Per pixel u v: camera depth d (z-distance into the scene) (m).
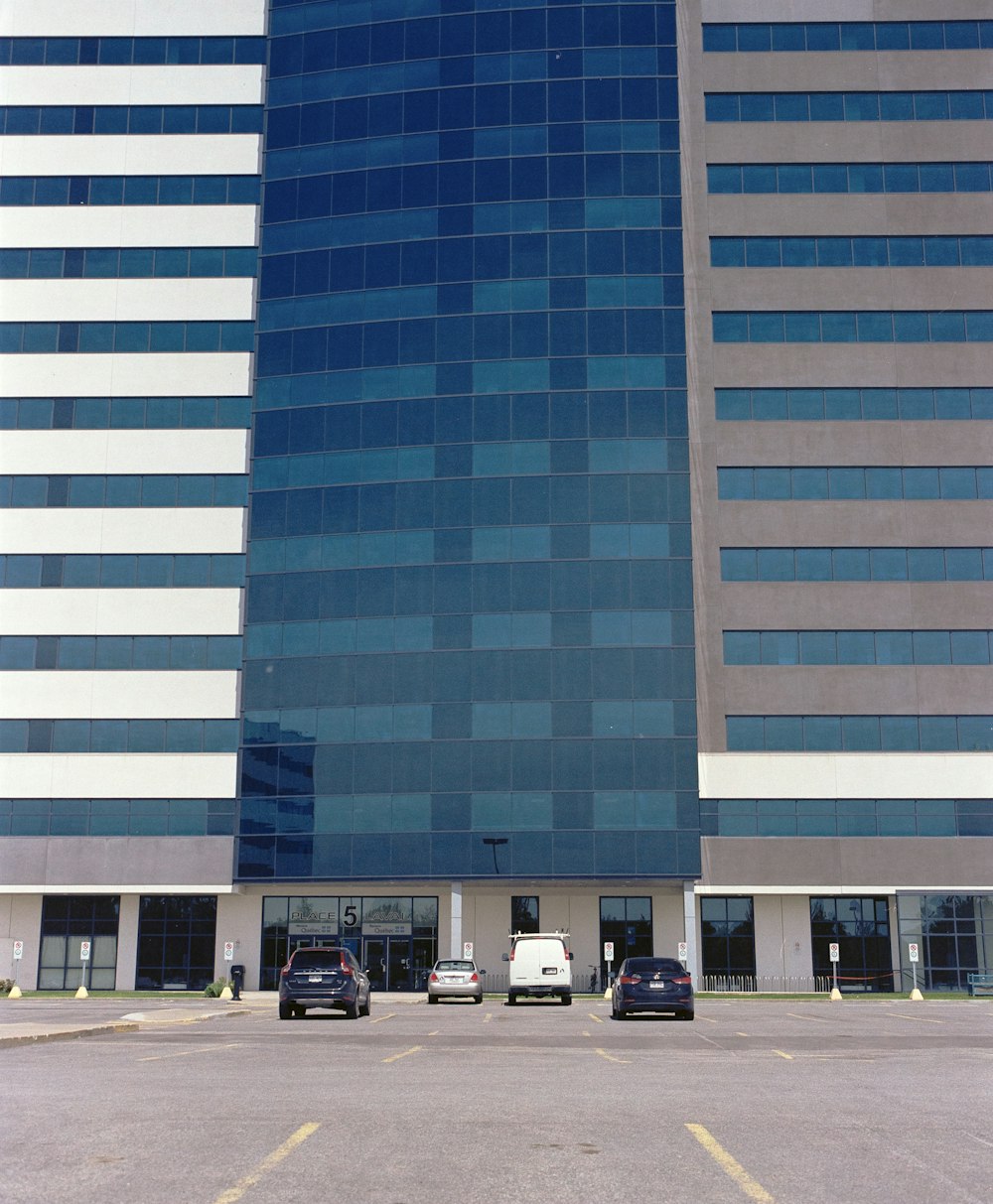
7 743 60.62
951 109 63.59
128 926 60.25
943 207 62.66
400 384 61.91
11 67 66.00
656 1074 16.14
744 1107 12.55
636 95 64.00
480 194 63.47
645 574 59.19
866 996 54.53
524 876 56.69
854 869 56.75
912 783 57.50
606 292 61.94
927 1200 8.02
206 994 53.25
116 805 59.88
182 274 64.50
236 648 60.88
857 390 61.09
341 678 59.47
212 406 63.16
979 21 64.12
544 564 59.47
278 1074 15.56
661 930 58.62
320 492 61.47
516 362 61.50
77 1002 45.88
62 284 64.62
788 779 57.47
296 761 59.06
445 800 57.66
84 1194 7.92
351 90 65.44
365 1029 26.72
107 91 66.06
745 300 61.84
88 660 61.12
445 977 45.66
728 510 59.88
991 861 56.91
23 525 62.41
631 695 58.09
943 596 59.25
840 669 58.44
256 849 58.66
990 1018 33.31
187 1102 12.45
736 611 58.91
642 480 60.09
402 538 60.38
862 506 60.03
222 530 61.91
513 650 58.72
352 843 57.81
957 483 60.38
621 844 56.75
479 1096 13.33
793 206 62.75
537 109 64.19
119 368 63.72
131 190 65.44
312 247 64.12
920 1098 13.45
